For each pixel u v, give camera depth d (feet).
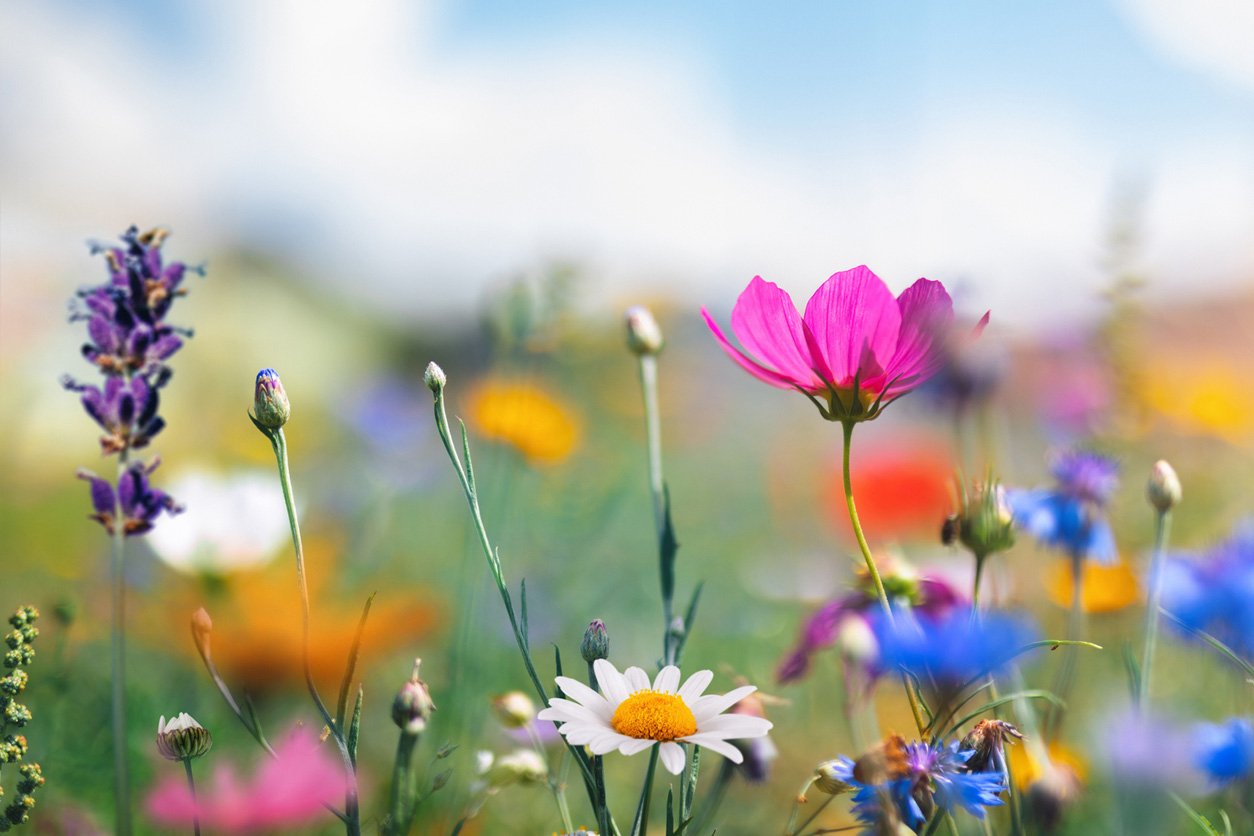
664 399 6.88
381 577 3.77
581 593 3.94
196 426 6.25
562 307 3.60
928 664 1.85
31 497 4.51
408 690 1.83
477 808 2.07
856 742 2.06
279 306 9.77
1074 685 2.56
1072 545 2.31
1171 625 2.21
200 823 1.89
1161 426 4.36
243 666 2.26
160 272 1.93
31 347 5.18
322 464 5.45
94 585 2.99
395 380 6.61
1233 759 2.01
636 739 1.80
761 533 5.40
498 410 3.78
